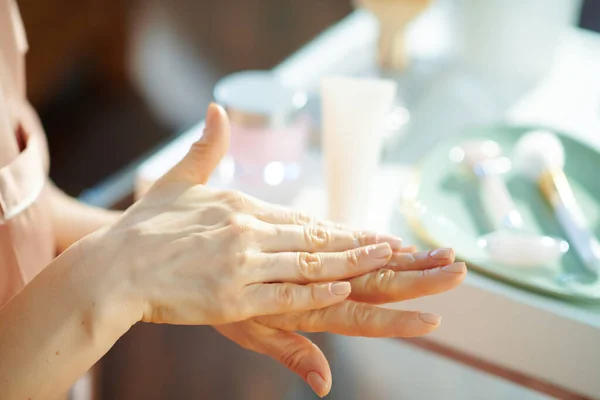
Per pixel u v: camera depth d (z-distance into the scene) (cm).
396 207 100
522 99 119
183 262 80
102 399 136
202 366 140
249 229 81
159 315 80
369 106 92
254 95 103
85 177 200
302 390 134
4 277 84
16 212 84
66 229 94
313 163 108
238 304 79
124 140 210
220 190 83
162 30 219
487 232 95
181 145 107
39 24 196
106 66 215
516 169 102
